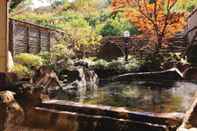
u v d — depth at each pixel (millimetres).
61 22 24672
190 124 4656
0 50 8055
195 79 12547
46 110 5590
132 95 8250
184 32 22797
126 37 17297
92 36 18469
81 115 5293
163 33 15016
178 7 18109
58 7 26281
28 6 22516
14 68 8359
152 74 12320
